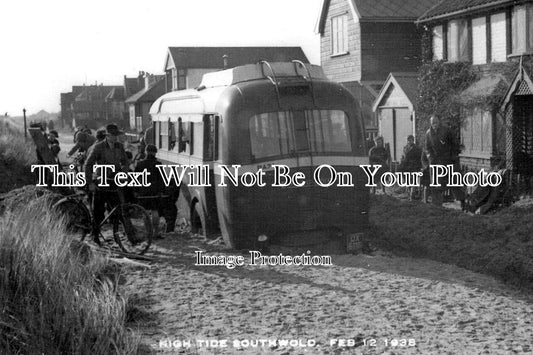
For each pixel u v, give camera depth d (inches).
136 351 255.1
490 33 981.2
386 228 507.5
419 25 1148.5
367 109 1238.9
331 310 316.5
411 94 1068.5
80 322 254.4
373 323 295.1
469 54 1025.5
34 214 356.5
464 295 343.3
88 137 649.0
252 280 378.0
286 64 470.6
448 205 714.2
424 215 533.3
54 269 290.7
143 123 3058.6
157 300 336.5
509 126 791.7
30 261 286.7
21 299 262.4
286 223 446.3
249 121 444.8
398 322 296.0
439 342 268.7
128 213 456.8
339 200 453.4
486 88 901.2
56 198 501.0
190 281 376.2
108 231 545.3
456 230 478.9
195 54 2591.0
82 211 475.5
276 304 327.6
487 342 268.7
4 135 1005.2
